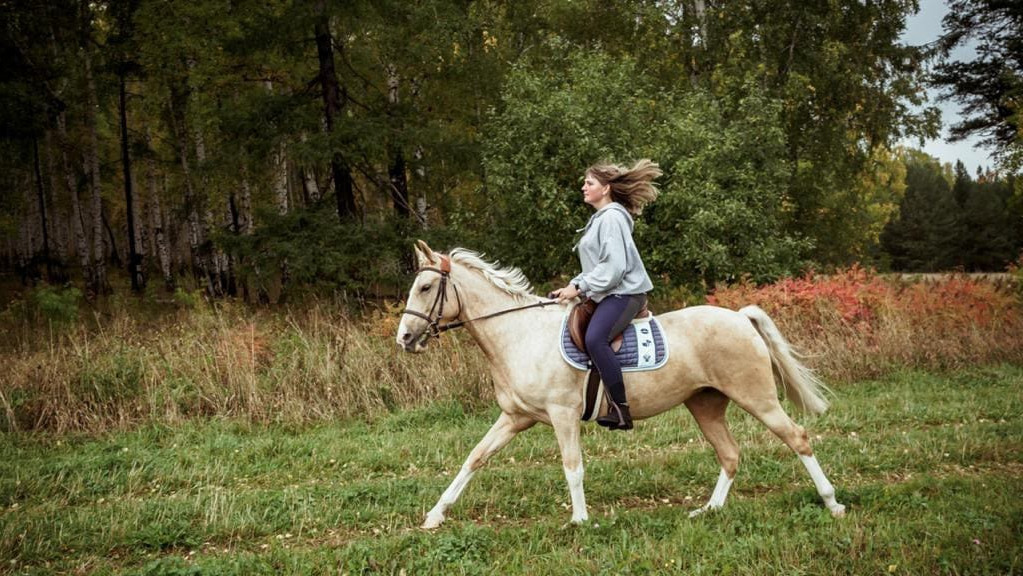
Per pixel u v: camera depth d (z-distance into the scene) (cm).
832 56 1900
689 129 1384
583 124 1374
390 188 1923
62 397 887
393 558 464
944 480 567
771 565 421
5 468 697
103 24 2350
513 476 640
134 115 2655
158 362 966
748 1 1978
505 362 538
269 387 936
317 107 1784
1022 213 2153
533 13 2091
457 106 1917
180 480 671
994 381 1002
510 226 1463
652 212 1393
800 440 525
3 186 2498
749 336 531
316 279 1579
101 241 2308
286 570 452
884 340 1122
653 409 533
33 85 1936
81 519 556
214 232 1711
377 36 1691
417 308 534
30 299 1583
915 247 5481
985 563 401
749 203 1495
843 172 2142
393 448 752
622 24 2002
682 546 451
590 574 427
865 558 421
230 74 1869
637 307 520
